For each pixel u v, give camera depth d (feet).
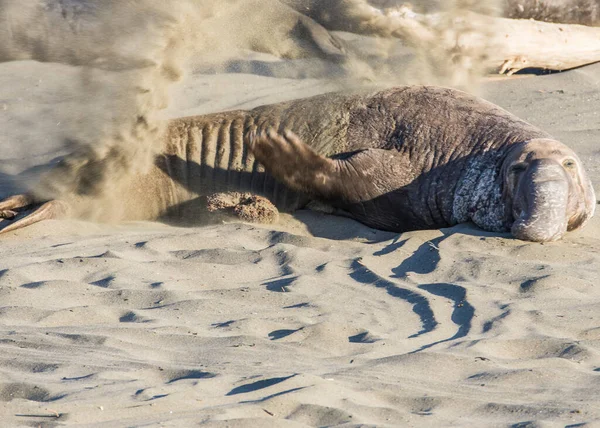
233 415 45.50
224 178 105.19
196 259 83.61
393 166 98.48
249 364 55.31
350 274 78.84
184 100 135.03
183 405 47.03
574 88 156.97
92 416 44.83
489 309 67.82
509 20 158.81
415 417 46.88
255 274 78.95
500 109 100.99
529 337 61.36
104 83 119.03
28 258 82.07
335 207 102.01
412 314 67.87
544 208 86.94
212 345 59.52
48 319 65.31
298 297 71.51
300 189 100.42
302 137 104.01
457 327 64.80
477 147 96.68
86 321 65.46
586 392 51.37
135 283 75.00
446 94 102.83
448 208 97.09
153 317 66.18
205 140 106.22
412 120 100.63
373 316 67.05
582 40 162.81
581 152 124.16
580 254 83.51
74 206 101.76
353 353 58.90
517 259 81.00
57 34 148.15
